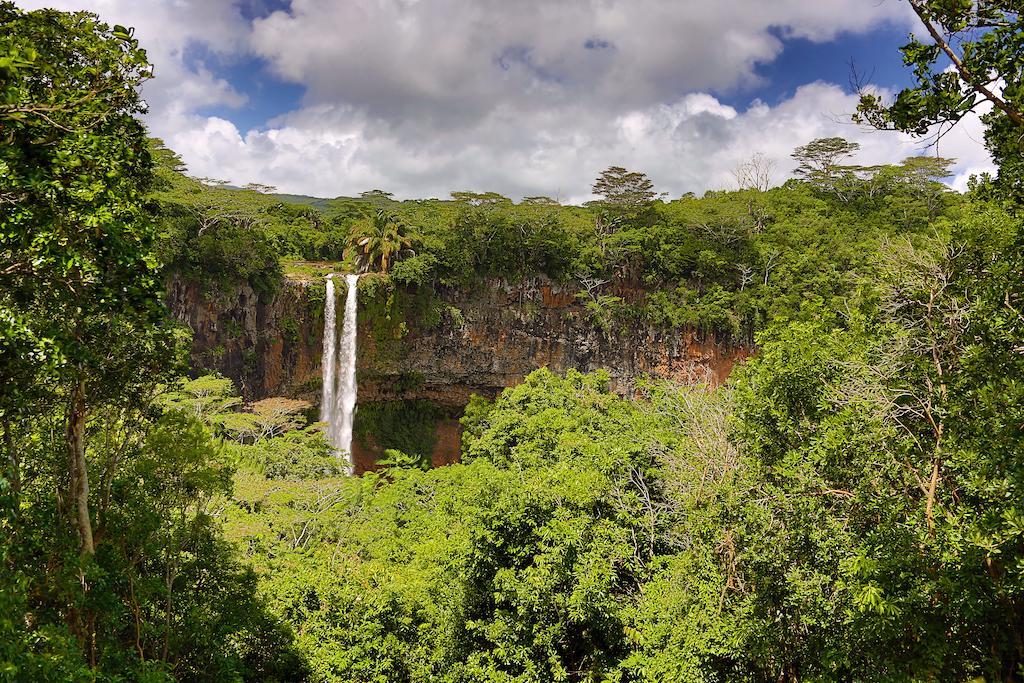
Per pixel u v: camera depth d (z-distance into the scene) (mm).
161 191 48688
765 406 14789
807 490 12805
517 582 16844
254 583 17906
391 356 57719
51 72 9148
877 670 11078
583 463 21688
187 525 16578
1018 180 9477
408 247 57312
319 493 33469
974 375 9570
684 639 14508
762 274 62406
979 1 8055
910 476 11617
